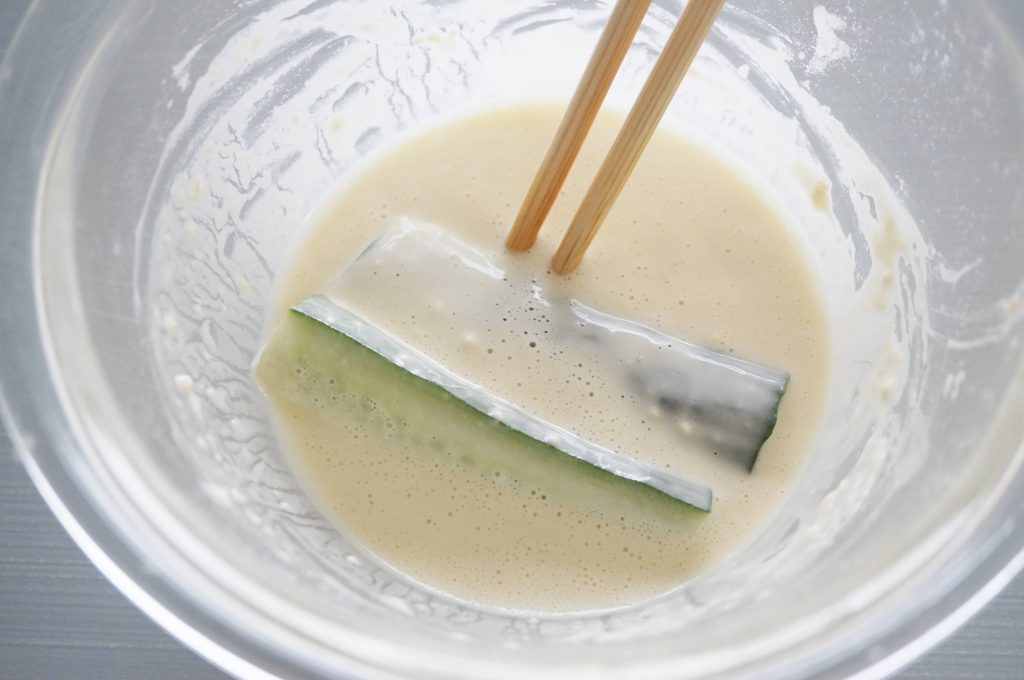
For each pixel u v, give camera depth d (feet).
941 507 1.12
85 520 1.07
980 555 1.08
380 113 1.38
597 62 1.16
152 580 1.06
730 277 1.33
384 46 1.35
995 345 1.19
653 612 1.18
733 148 1.39
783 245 1.35
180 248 1.24
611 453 1.23
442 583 1.21
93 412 1.10
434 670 1.06
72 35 1.18
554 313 1.28
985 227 1.23
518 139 1.39
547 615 1.20
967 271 1.23
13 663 1.25
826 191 1.36
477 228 1.34
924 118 1.28
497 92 1.41
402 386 1.21
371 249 1.29
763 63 1.37
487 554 1.22
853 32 1.31
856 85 1.32
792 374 1.30
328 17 1.31
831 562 1.13
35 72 1.16
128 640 1.26
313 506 1.23
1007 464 1.11
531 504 1.22
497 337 1.27
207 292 1.26
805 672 1.05
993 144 1.24
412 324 1.27
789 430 1.28
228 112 1.28
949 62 1.26
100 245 1.17
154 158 1.22
